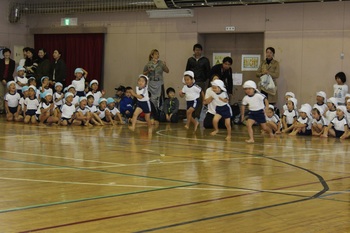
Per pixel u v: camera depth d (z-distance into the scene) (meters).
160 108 15.25
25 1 18.66
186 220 4.34
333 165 7.57
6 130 11.68
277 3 14.65
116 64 17.52
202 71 15.09
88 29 17.80
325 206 4.92
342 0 13.88
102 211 4.58
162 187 5.68
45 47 18.64
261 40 15.64
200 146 9.54
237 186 5.83
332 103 12.19
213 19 15.84
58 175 6.28
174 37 16.47
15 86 14.51
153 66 15.20
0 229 3.98
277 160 7.97
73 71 18.23
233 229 4.09
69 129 12.28
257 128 13.70
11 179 6.00
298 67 14.76
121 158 7.77
